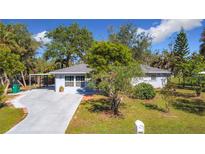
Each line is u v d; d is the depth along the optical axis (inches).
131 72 569.9
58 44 1558.8
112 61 879.7
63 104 734.5
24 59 1322.6
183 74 1035.3
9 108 670.5
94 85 652.1
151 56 1904.5
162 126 491.5
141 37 1815.9
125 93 597.0
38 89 1215.6
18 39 1247.5
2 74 979.9
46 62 1670.8
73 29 1593.3
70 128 459.2
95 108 665.6
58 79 1053.2
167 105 668.7
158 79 1206.3
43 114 585.0
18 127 462.9
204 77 908.0
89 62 885.2
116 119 544.4
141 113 613.9
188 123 518.3
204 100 824.3
